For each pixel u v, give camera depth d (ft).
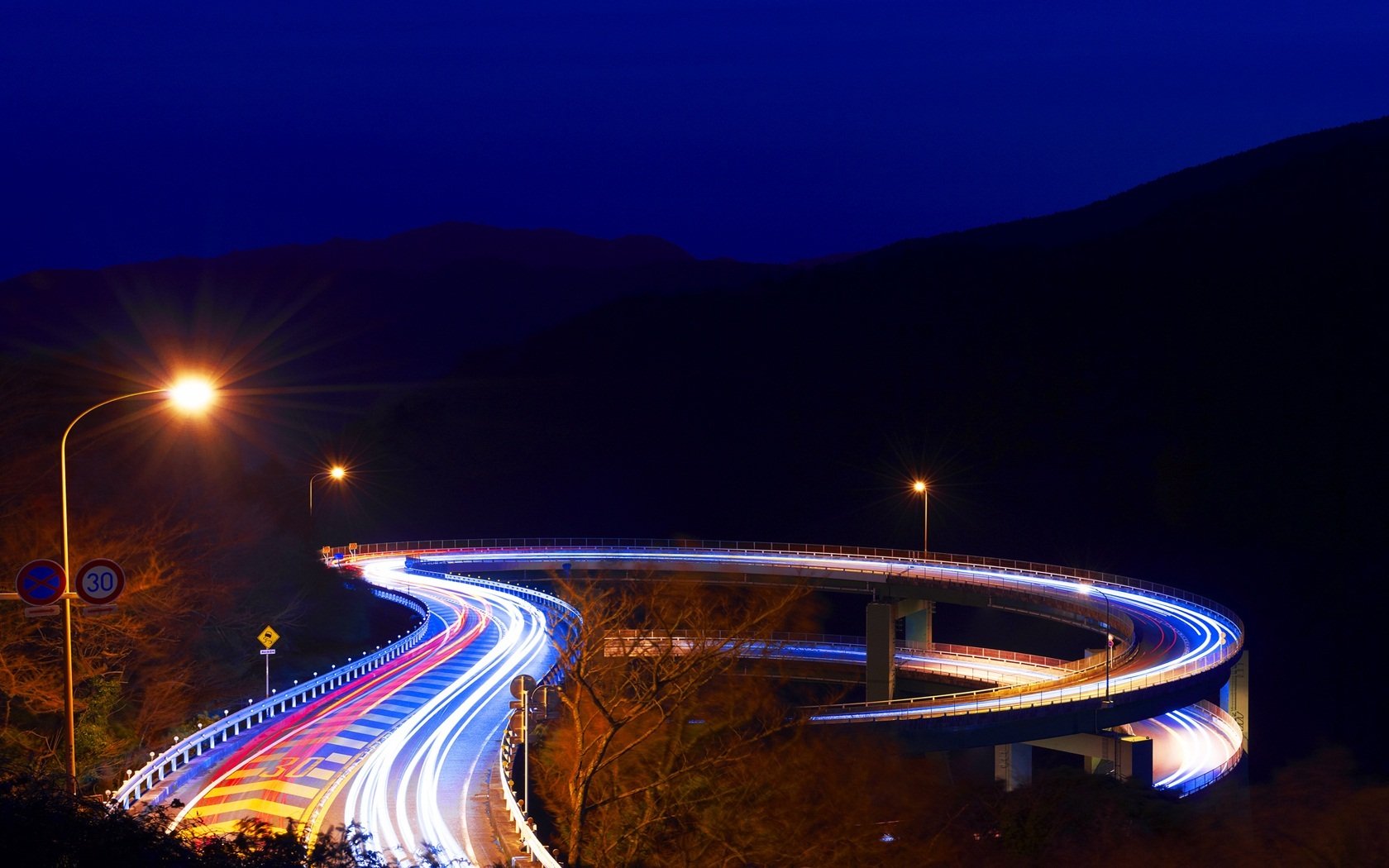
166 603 154.92
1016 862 98.53
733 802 118.21
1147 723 250.78
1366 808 72.38
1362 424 456.04
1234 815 81.00
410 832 115.55
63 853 48.14
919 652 304.50
